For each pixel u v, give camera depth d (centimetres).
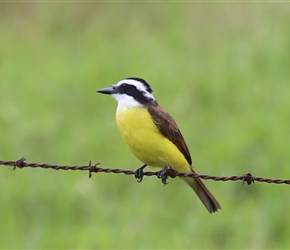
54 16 2366
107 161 1659
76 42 2267
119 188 1580
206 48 2159
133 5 2408
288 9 2253
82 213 1521
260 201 1530
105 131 1759
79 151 1700
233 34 2208
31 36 2294
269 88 1934
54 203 1537
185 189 1547
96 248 1407
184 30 2262
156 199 1534
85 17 2378
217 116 1822
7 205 1523
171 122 1163
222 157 1638
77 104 1906
